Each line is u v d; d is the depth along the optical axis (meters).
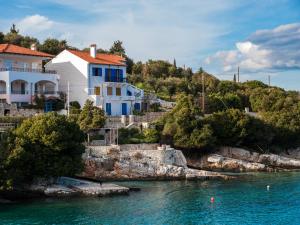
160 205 61.97
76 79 104.12
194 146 91.25
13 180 61.56
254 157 100.62
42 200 63.69
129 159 80.88
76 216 55.97
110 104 103.50
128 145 84.31
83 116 85.88
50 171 64.94
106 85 104.88
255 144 105.44
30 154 63.28
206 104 125.62
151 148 86.88
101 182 71.75
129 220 54.81
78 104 101.62
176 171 81.44
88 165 77.19
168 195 68.06
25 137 65.19
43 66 113.94
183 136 91.12
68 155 67.19
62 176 70.38
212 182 79.50
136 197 66.38
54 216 55.88
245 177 85.81
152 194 68.44
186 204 62.91
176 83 151.25
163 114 101.31
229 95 137.88
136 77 150.62
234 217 57.06
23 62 99.94
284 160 102.19
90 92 102.38
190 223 54.25
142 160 81.62
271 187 75.50
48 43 147.75
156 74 169.50
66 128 67.94
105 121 87.94
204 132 92.19
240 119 100.94
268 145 109.62
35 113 88.88
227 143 100.56
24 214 56.56
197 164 94.06
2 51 94.50
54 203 62.03
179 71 178.88
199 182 79.25
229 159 94.75
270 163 101.19
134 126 92.50
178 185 76.00
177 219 55.69
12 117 79.19
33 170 64.62
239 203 64.06
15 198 64.12
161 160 82.75
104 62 106.31
